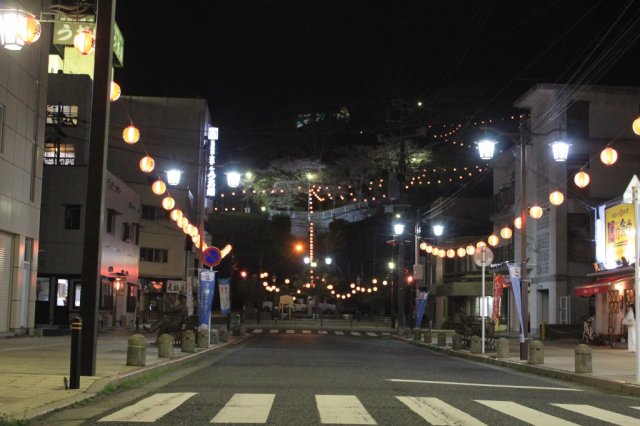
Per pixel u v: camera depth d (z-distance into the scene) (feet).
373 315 253.44
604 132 122.31
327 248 244.83
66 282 126.52
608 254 96.02
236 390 40.98
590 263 121.80
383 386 45.27
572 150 121.60
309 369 57.52
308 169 258.37
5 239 84.74
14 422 27.43
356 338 135.74
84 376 42.04
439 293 192.54
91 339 42.68
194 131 201.77
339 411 32.89
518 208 140.97
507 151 148.87
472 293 175.94
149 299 187.11
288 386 43.70
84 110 155.94
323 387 43.55
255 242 228.02
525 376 58.95
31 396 34.58
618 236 92.38
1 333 83.87
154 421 29.30
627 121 122.31
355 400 37.11
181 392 39.86
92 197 43.04
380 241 241.96
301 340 119.03
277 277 237.45
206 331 81.97
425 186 221.25
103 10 44.14
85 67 166.81
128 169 195.11
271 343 106.42
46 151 153.58
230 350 86.43
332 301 276.41
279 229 242.58
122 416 30.66
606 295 104.06
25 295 90.94
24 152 88.79
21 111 87.40
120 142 195.52
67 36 151.43
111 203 133.39
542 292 132.16
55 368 47.01
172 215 99.35
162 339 61.41
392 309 176.45
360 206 257.34
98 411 32.30
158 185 86.53
